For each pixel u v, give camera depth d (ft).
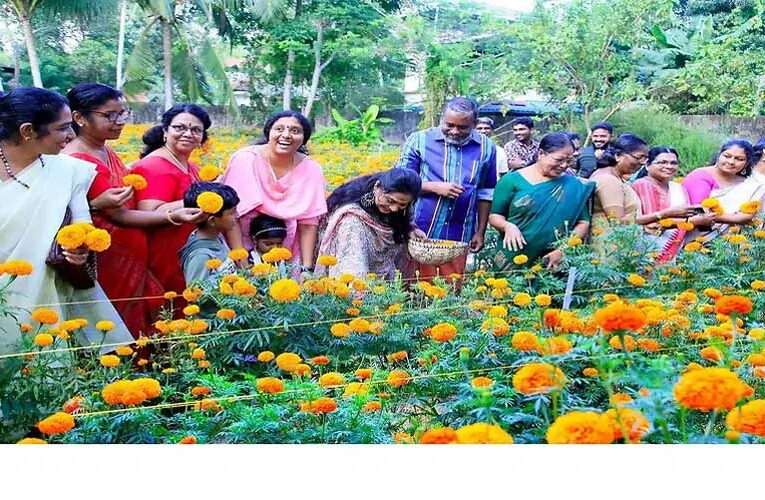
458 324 8.47
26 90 8.11
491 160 13.03
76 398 6.85
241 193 11.36
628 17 16.42
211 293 9.02
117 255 9.57
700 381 4.55
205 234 9.98
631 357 5.49
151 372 8.36
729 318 7.16
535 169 12.83
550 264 11.82
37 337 7.13
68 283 8.48
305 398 6.77
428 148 12.85
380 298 9.55
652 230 12.62
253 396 6.84
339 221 10.78
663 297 10.12
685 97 16.39
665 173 13.12
